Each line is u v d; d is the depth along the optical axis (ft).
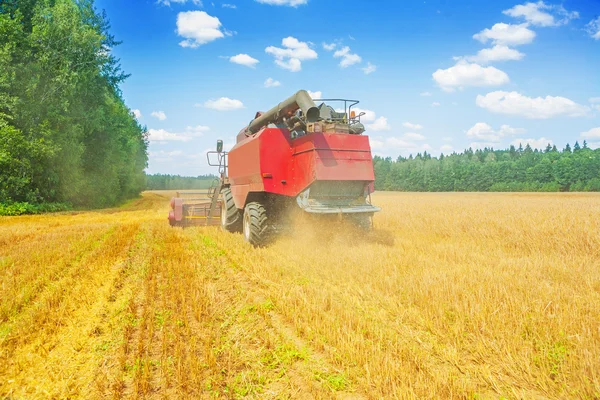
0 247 32.27
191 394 10.22
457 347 12.78
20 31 77.36
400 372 10.82
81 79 84.74
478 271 21.21
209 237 36.63
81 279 21.49
